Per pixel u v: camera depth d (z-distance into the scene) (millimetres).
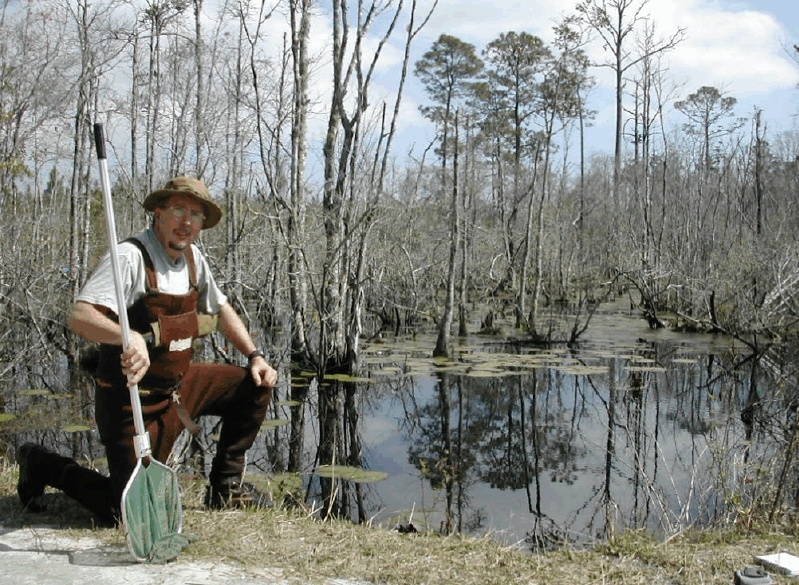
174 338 3979
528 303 25406
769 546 4180
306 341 12953
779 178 32781
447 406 10680
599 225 32594
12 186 14305
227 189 14953
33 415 9398
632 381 12398
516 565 3756
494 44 38281
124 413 3912
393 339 16609
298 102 12906
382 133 12781
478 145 29469
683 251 24797
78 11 12766
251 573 3463
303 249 12297
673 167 31984
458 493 6707
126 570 3441
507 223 26219
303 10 12984
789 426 7762
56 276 12898
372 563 3650
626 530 4539
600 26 28188
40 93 12844
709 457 7734
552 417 10023
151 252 3945
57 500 4438
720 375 12898
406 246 17891
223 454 4598
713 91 35188
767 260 18203
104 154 3623
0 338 11875
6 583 3277
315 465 7641
